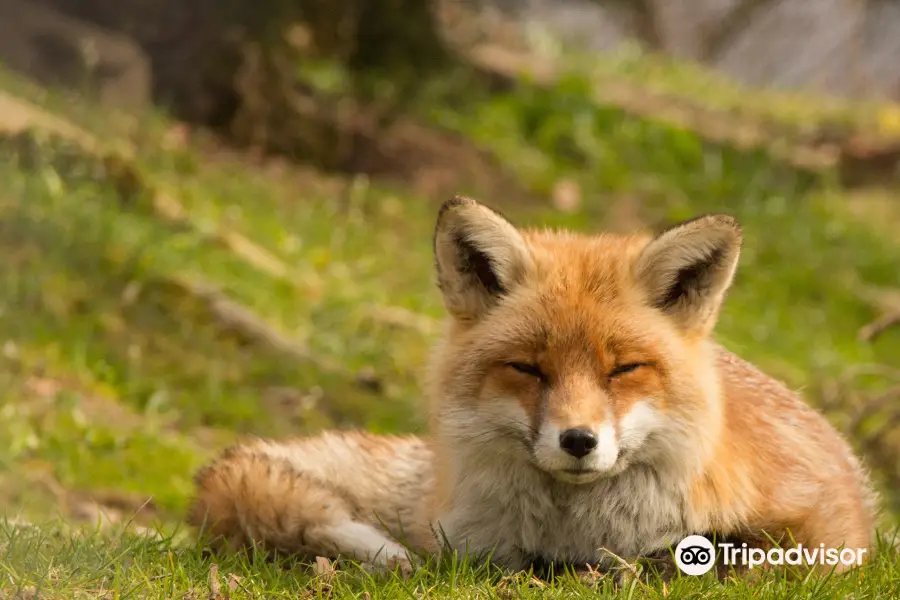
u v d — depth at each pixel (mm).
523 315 6457
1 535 6809
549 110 24156
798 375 15328
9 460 9953
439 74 24250
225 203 17797
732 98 28766
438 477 6973
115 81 19594
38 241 13750
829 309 18578
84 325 12867
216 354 13203
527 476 6547
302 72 22125
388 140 21891
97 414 11477
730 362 7812
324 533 7141
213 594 6008
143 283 13773
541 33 29609
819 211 22125
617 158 23344
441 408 6676
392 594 6129
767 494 6762
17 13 19250
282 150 21234
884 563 6859
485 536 6715
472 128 22859
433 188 21125
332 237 17938
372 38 23922
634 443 6289
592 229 20469
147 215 15891
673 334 6547
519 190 21578
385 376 13797
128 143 18328
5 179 14625
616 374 6320
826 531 6836
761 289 18953
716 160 23516
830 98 31953
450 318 6949
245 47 21547
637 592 6074
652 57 31750
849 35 38219
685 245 6570
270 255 16547
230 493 7363
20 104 16531
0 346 12055
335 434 8367
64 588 5898
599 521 6605
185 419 12086
